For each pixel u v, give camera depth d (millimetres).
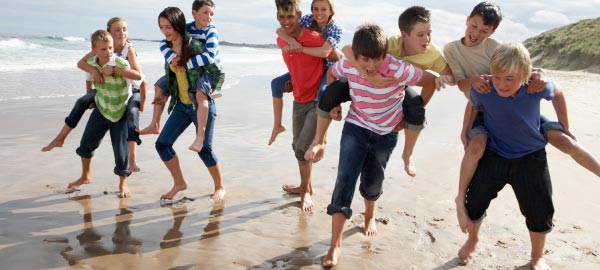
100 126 5191
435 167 6676
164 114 9828
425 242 4402
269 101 12359
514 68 3357
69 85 12922
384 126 4086
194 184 5828
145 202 5211
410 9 3932
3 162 6246
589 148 7457
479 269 3910
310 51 4867
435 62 4039
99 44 4828
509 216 4977
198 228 4602
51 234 4324
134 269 3744
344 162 4062
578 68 37969
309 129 5055
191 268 3803
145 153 6996
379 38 3678
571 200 5371
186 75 5016
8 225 4473
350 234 4551
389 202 5355
